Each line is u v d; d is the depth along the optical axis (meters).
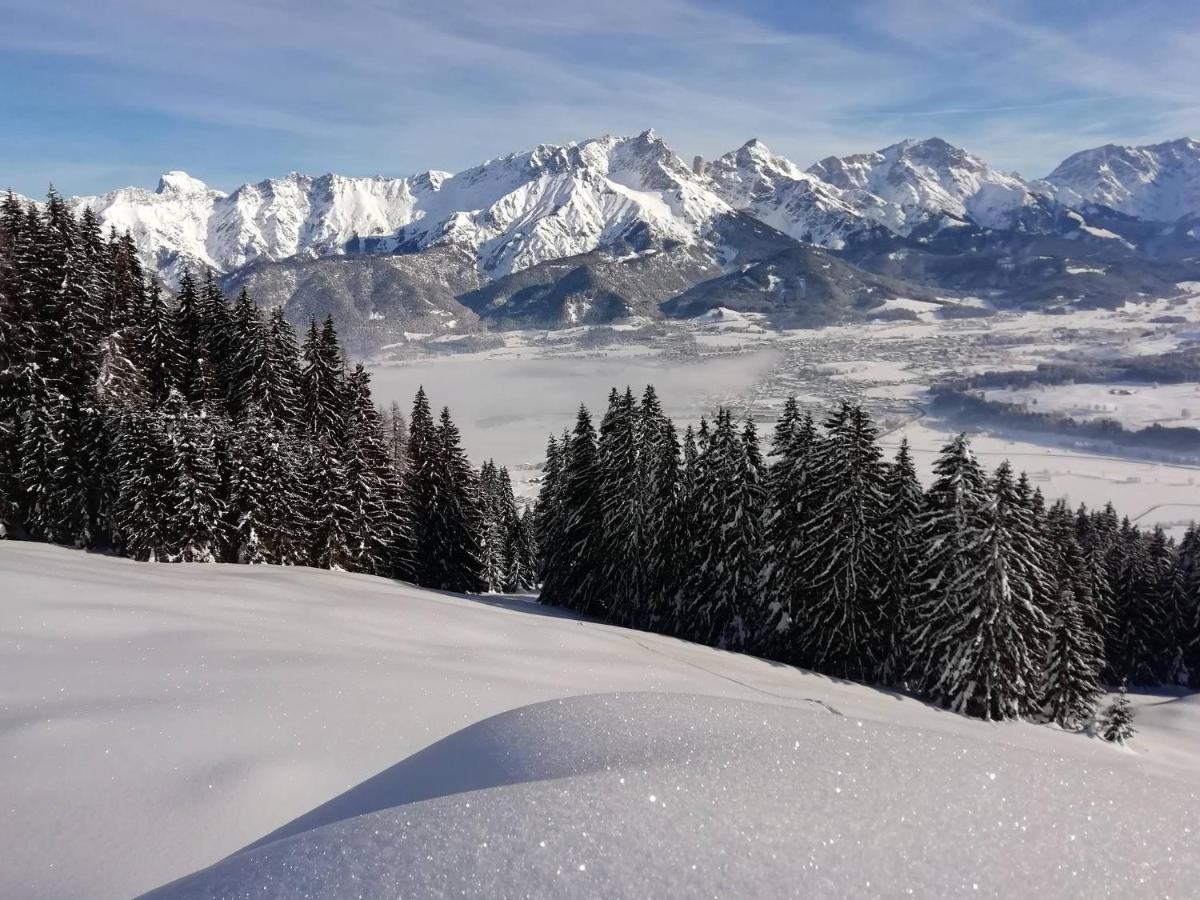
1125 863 3.20
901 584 33.91
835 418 33.78
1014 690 28.81
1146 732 32.44
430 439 49.69
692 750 4.52
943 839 3.28
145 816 7.32
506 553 75.00
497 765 5.33
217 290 49.47
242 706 9.99
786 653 35.19
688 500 39.97
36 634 12.84
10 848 6.59
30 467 36.59
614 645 24.11
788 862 3.06
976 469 31.28
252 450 36.19
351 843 3.34
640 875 2.98
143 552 32.81
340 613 20.05
